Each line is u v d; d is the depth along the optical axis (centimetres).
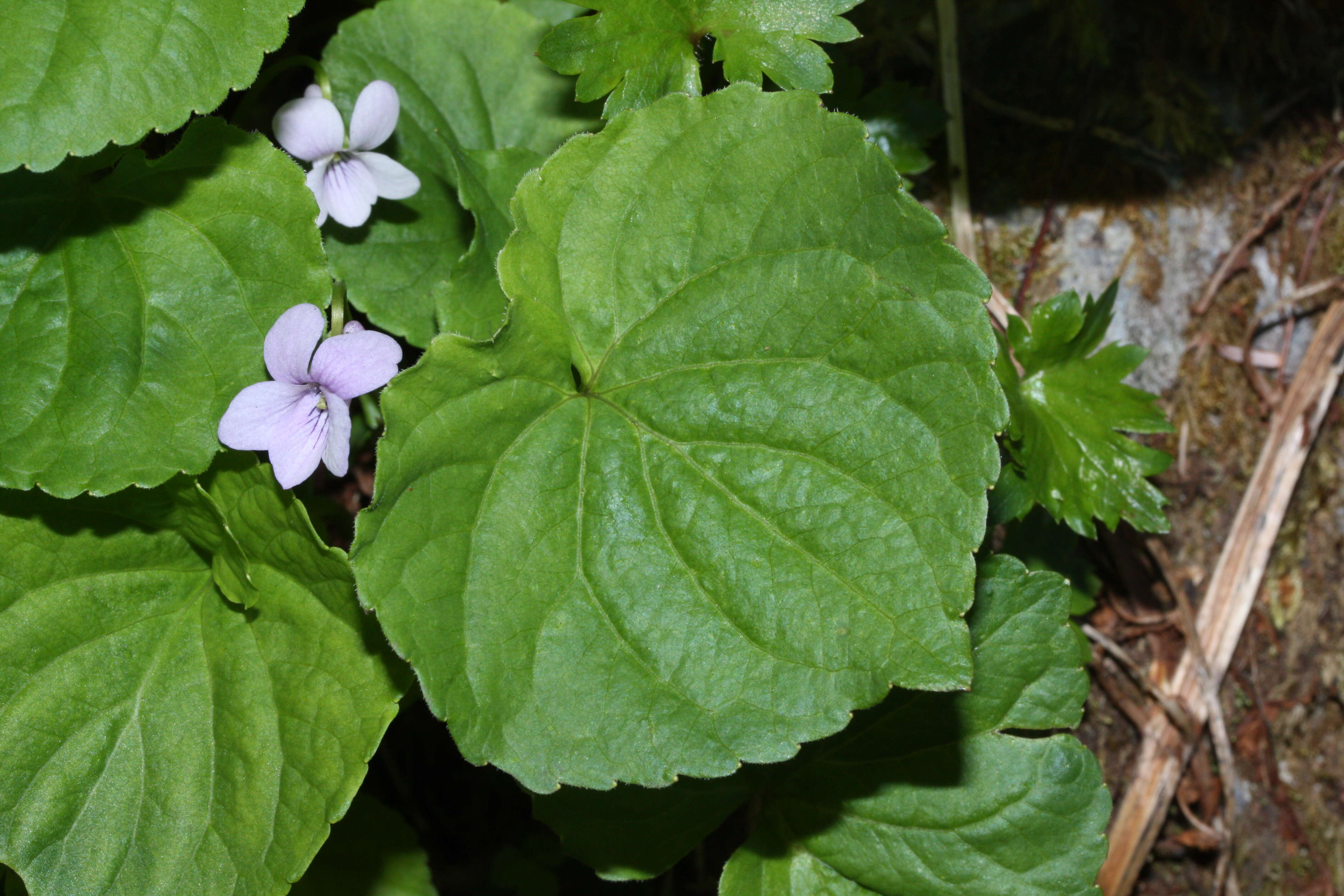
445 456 46
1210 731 55
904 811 50
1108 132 54
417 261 50
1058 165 54
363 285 50
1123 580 55
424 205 50
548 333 47
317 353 47
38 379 47
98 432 47
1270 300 55
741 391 47
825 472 47
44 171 46
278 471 47
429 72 51
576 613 47
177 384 47
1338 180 55
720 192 47
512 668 46
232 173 48
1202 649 55
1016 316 51
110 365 47
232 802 48
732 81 48
